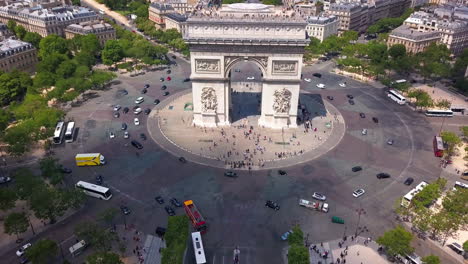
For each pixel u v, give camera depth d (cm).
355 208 17050
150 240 15125
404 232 13900
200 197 17625
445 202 16262
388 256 14500
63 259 14212
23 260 14112
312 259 14288
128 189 18175
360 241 15212
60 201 15738
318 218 16400
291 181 18900
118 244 14888
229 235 15400
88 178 19000
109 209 15388
